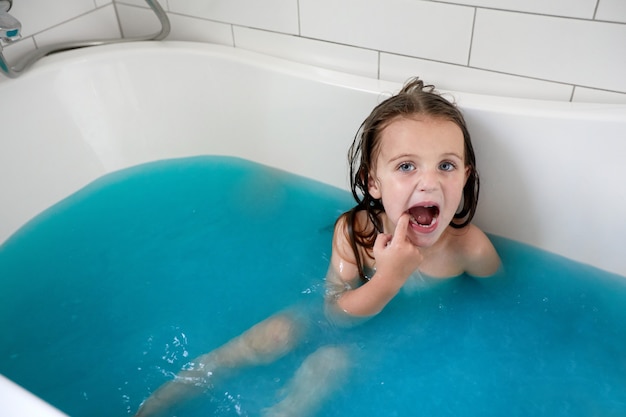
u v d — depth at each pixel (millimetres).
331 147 1302
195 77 1410
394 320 1069
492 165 1127
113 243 1273
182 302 1138
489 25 1096
